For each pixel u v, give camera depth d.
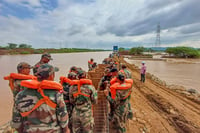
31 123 1.41
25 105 1.40
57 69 1.87
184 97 7.18
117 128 2.67
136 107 5.35
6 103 6.53
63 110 1.53
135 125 3.92
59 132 1.53
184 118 4.49
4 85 10.33
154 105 5.82
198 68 23.42
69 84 2.84
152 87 8.91
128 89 2.60
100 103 3.32
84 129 2.48
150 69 22.41
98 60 36.91
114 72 3.71
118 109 2.64
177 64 31.69
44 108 1.41
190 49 61.41
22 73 2.61
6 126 4.36
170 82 12.34
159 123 4.17
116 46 37.28
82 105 2.48
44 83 1.41
